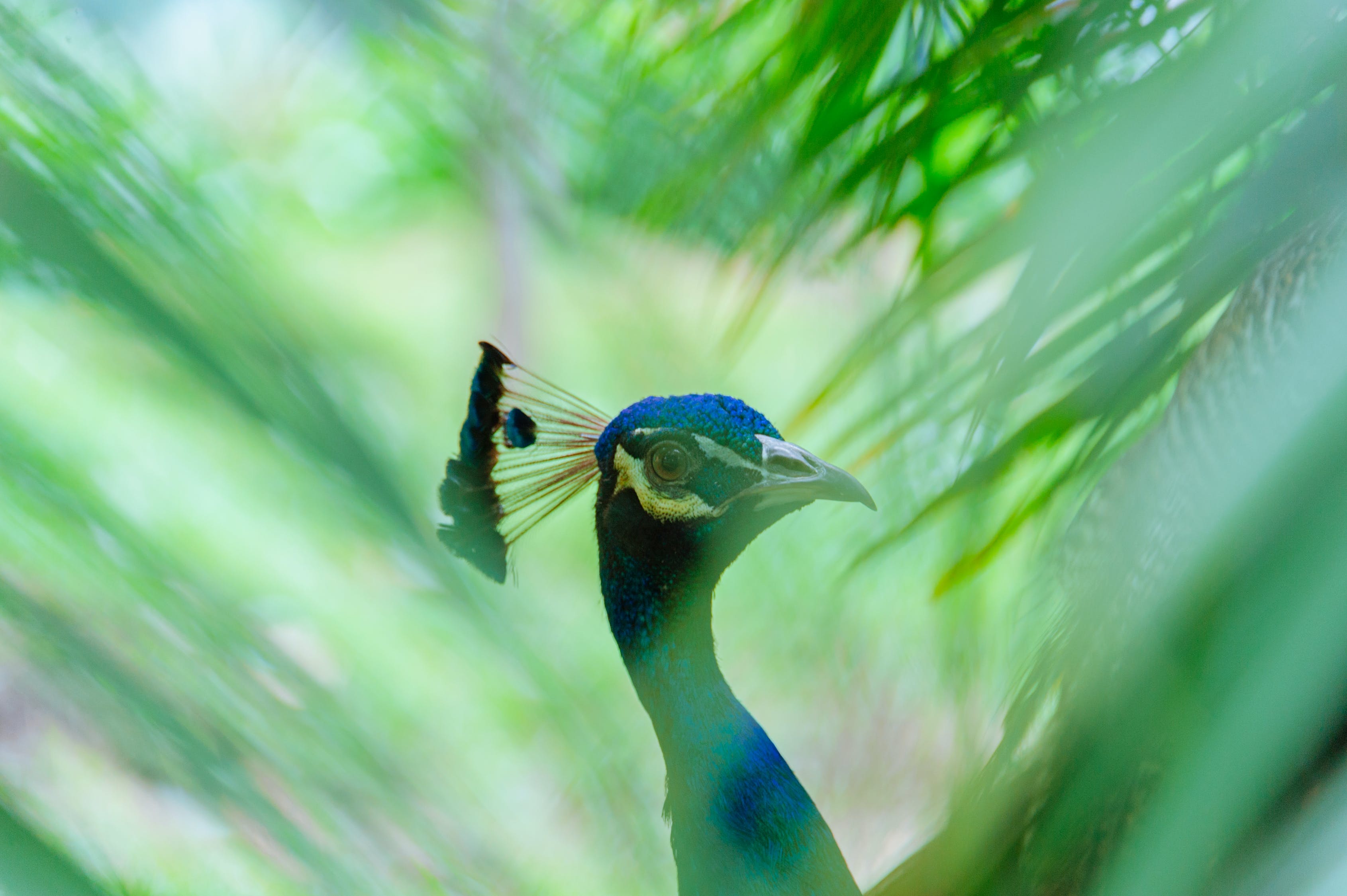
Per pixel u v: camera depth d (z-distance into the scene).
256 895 4.00
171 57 4.05
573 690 2.94
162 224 2.40
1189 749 2.44
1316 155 3.79
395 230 8.02
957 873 3.86
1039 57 3.86
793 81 3.88
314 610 4.22
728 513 3.96
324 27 3.83
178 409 2.30
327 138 7.85
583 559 4.27
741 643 4.09
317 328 3.28
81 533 2.08
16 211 2.03
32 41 2.67
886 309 3.89
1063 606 3.86
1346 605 2.30
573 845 3.95
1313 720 2.50
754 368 4.52
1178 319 3.83
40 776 4.00
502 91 3.94
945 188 3.88
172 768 1.83
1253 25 3.27
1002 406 3.84
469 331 6.81
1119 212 3.64
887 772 4.04
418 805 2.32
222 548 4.17
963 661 3.91
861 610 4.02
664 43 3.95
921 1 3.87
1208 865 2.30
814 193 3.88
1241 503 2.62
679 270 4.07
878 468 3.91
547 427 4.01
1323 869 2.15
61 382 3.94
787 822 3.95
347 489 2.22
